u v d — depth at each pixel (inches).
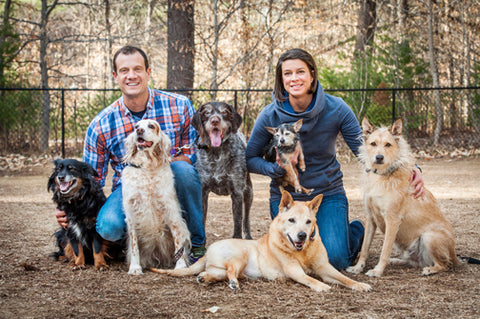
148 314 116.5
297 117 168.7
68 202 154.5
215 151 188.5
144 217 154.8
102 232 155.3
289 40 792.3
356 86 599.5
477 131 548.1
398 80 593.3
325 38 822.5
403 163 152.6
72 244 159.9
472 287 134.1
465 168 438.0
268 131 173.8
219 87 606.9
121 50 167.9
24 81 595.8
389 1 714.8
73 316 115.3
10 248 188.5
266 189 365.7
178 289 136.6
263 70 609.9
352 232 176.2
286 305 122.0
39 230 222.7
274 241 142.4
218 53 563.2
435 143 557.3
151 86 625.3
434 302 121.8
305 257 140.6
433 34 643.5
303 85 161.6
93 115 575.8
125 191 154.6
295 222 136.4
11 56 565.0
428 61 671.1
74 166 153.4
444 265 152.6
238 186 193.3
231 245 145.9
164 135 158.1
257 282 142.9
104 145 173.8
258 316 114.3
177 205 160.2
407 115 579.2
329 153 171.2
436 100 562.3
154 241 161.6
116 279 147.3
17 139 554.9
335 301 124.3
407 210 154.2
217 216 264.5
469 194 311.7
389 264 167.6
